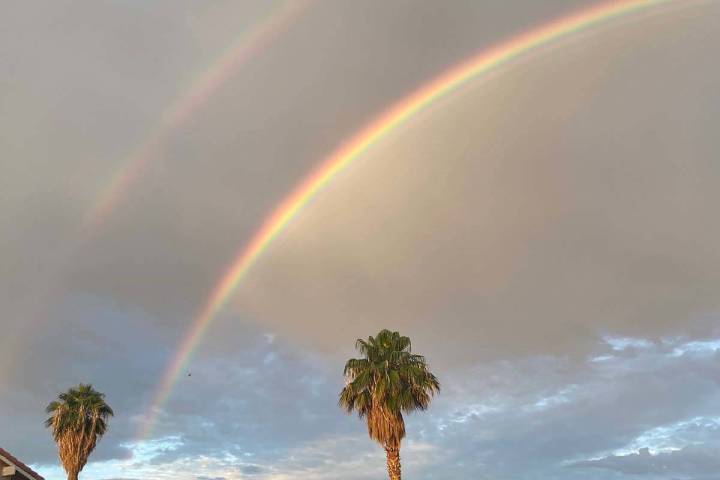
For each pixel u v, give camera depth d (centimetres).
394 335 3875
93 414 5144
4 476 3181
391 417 3631
